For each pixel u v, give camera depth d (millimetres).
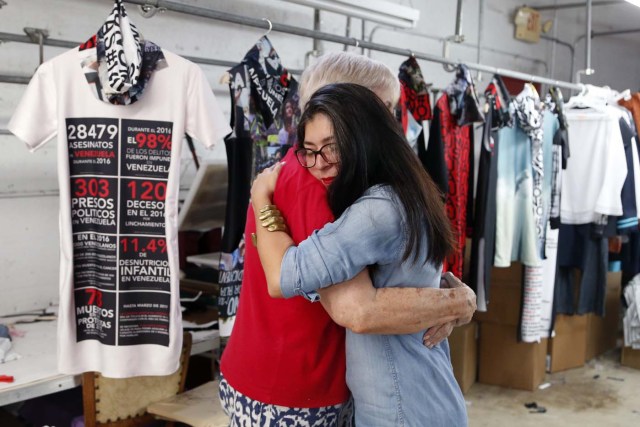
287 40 4000
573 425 3584
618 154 3832
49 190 2994
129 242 2090
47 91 2010
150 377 2367
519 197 3564
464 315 1282
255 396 1315
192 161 3502
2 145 2803
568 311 4324
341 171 1188
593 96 4113
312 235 1181
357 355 1279
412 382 1280
